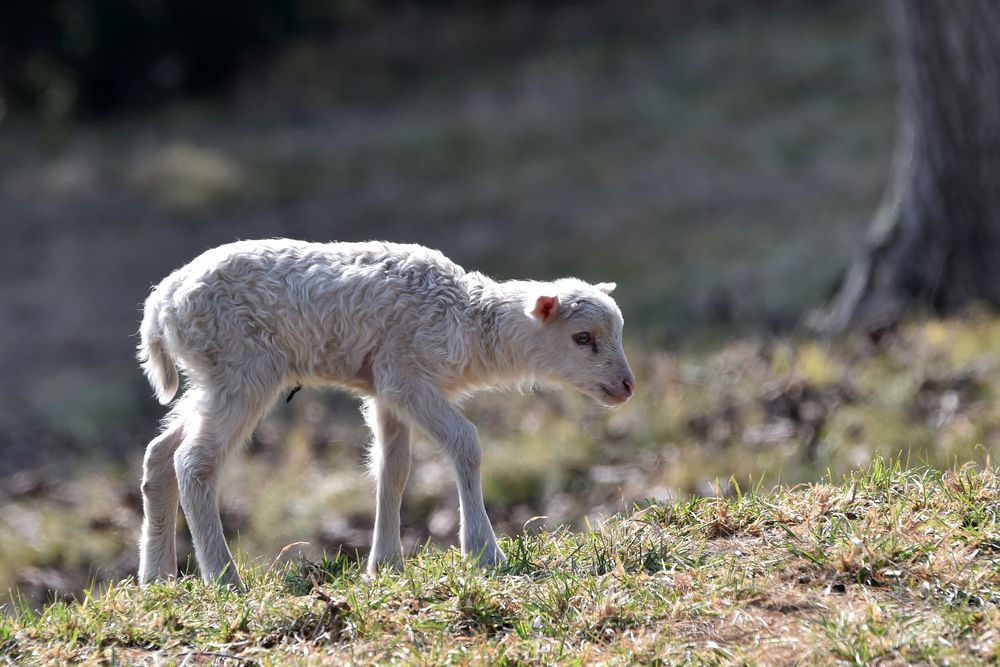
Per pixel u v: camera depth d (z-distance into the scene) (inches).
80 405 1635.1
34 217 2608.3
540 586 564.1
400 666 497.4
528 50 3277.6
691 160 2516.0
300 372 669.9
